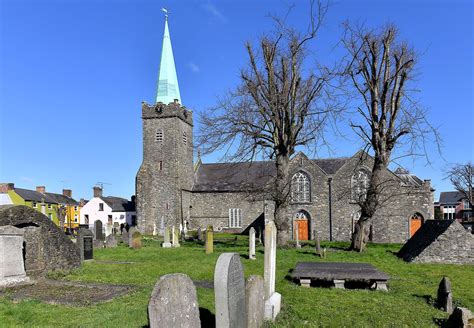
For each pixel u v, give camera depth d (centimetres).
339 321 945
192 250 2461
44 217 1647
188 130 5744
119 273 1609
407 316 1000
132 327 852
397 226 4197
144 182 5350
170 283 679
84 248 2050
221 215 5481
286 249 2425
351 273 1326
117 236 3519
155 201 5303
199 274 1545
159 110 5400
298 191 4525
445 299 1090
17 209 1528
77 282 1417
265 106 2602
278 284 1353
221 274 738
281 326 902
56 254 1677
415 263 1952
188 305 716
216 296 738
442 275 1623
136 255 2248
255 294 870
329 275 1319
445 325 933
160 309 651
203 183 5738
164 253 2309
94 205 7525
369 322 945
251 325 838
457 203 8750
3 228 1332
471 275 1628
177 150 5341
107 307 1051
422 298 1213
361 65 2452
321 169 4494
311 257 2045
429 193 4175
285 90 2528
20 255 1388
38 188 7762
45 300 1140
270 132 2638
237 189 5444
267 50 2594
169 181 5294
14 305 1082
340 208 4394
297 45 2566
